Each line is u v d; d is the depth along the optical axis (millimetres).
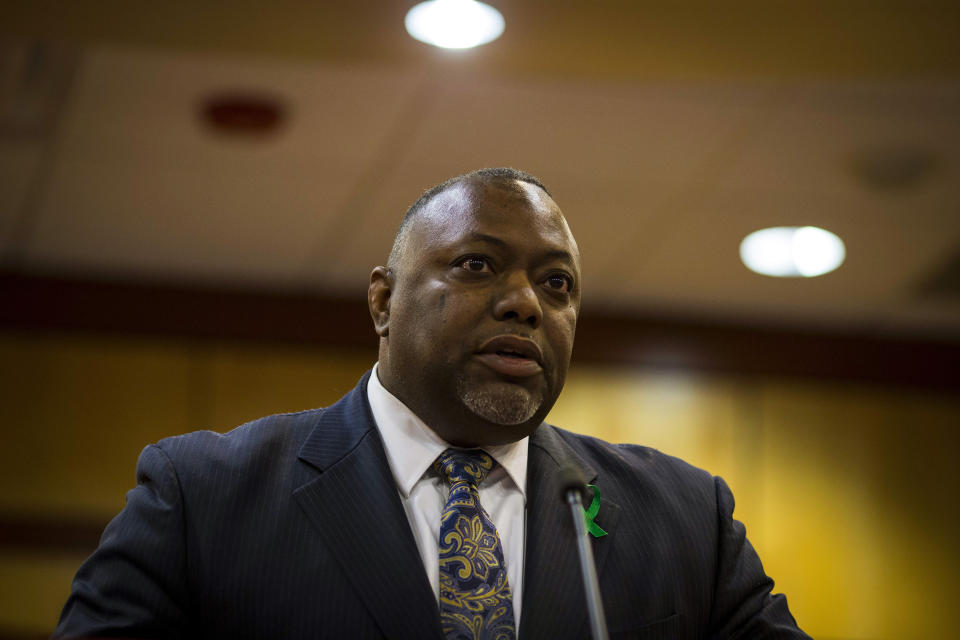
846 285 9656
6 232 8758
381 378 3234
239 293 9555
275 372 9523
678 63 5859
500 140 7613
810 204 8406
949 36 5445
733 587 3172
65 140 7500
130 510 2955
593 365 9945
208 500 2934
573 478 2664
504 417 3014
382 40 5754
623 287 9773
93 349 9289
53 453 9078
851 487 10086
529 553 2980
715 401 10062
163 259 9242
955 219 8570
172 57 6652
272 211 8484
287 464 3035
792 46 5605
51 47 6504
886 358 10336
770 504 9961
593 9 5340
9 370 9125
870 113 7305
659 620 2984
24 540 8898
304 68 6820
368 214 8500
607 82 6953
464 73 6414
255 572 2836
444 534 2928
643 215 8609
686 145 7699
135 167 7855
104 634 2717
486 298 3039
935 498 10125
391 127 7445
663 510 3205
